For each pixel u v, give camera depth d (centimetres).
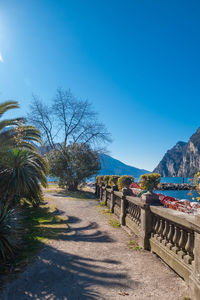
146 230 470
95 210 1009
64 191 2002
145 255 428
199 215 254
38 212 900
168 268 362
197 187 337
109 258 407
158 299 263
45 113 2742
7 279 309
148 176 736
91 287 291
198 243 261
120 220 726
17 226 479
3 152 759
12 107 1105
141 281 312
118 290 284
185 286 298
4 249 394
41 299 259
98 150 2673
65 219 793
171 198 640
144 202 485
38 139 1218
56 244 486
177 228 345
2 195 706
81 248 466
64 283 301
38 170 877
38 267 355
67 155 2128
